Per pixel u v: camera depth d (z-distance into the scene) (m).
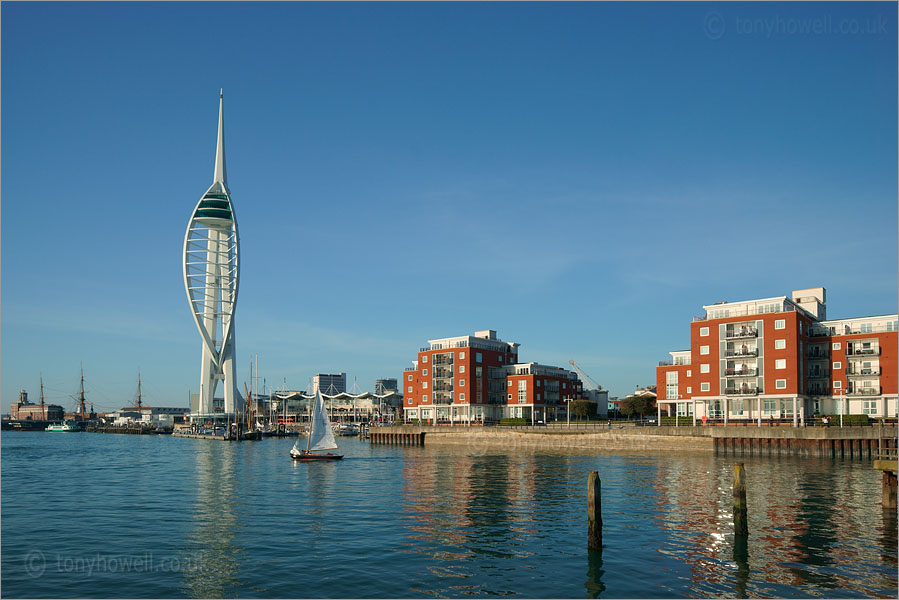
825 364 116.81
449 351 166.50
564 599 28.66
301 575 32.38
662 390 133.38
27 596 29.72
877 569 32.31
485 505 51.66
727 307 120.06
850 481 63.84
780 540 38.03
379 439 151.88
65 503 55.47
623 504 50.91
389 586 30.62
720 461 87.88
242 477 77.19
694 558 34.50
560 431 121.31
